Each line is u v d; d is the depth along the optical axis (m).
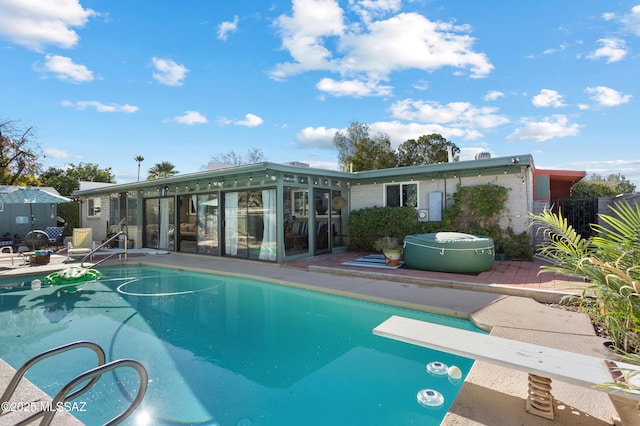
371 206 11.70
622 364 2.45
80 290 7.43
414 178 10.77
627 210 2.64
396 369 3.81
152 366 3.91
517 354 2.71
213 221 11.22
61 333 4.92
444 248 7.57
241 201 10.41
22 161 19.75
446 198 10.25
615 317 2.49
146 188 13.56
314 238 10.48
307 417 2.97
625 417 2.32
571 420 2.47
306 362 4.00
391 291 6.38
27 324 5.28
